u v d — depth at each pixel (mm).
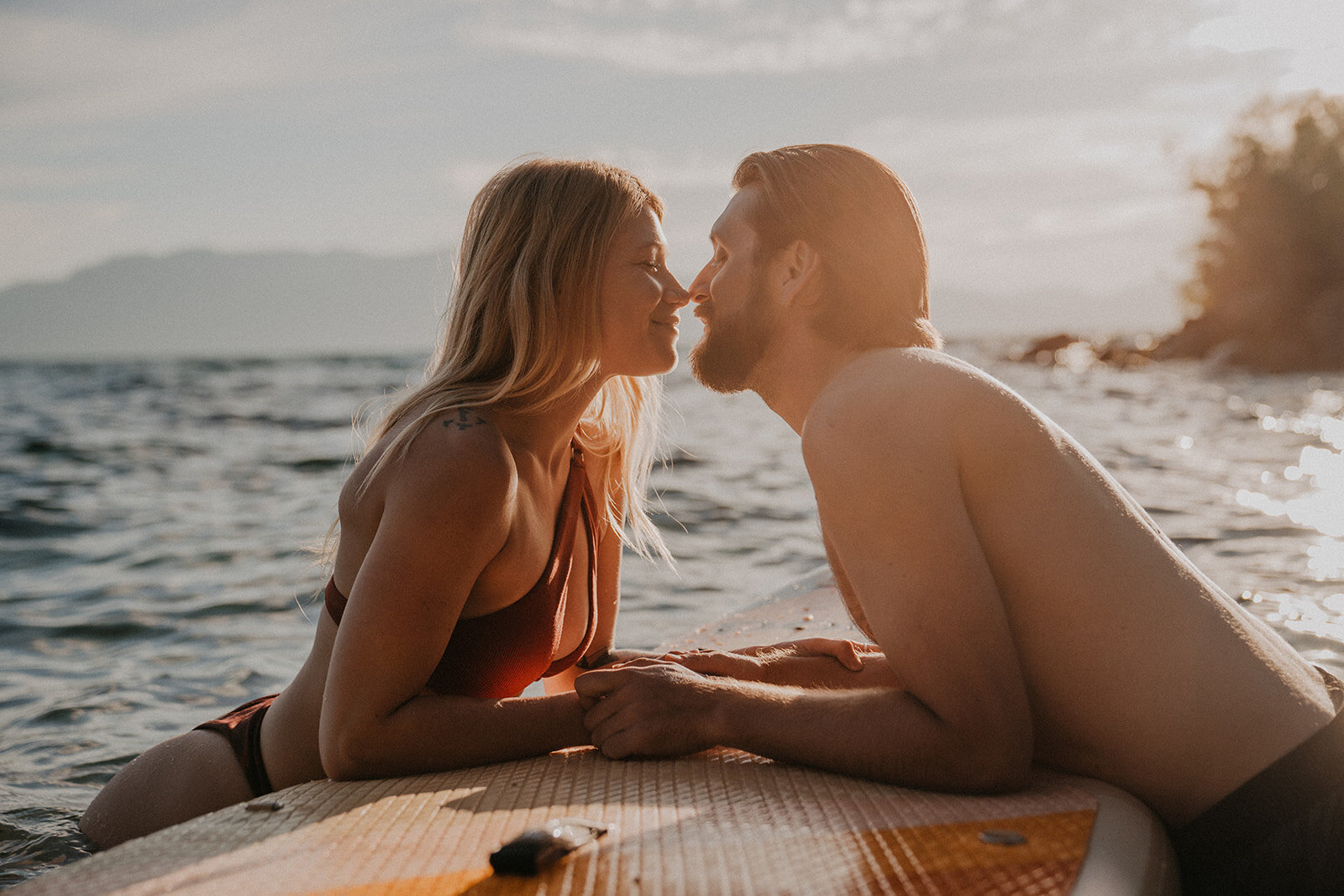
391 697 1757
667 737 1713
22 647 4133
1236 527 5441
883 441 1572
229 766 2094
